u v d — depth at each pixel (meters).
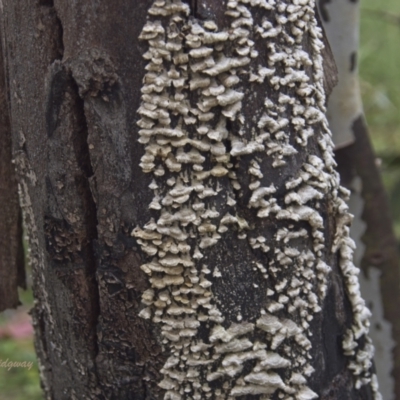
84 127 1.10
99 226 1.10
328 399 1.15
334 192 1.13
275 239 1.10
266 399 1.11
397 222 2.89
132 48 1.06
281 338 1.10
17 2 1.11
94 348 1.15
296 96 1.10
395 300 1.67
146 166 1.07
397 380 1.70
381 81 3.04
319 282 1.12
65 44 1.08
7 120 1.23
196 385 1.11
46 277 1.16
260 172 1.08
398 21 2.54
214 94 1.06
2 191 1.27
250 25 1.06
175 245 1.08
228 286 1.09
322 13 1.53
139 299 1.10
